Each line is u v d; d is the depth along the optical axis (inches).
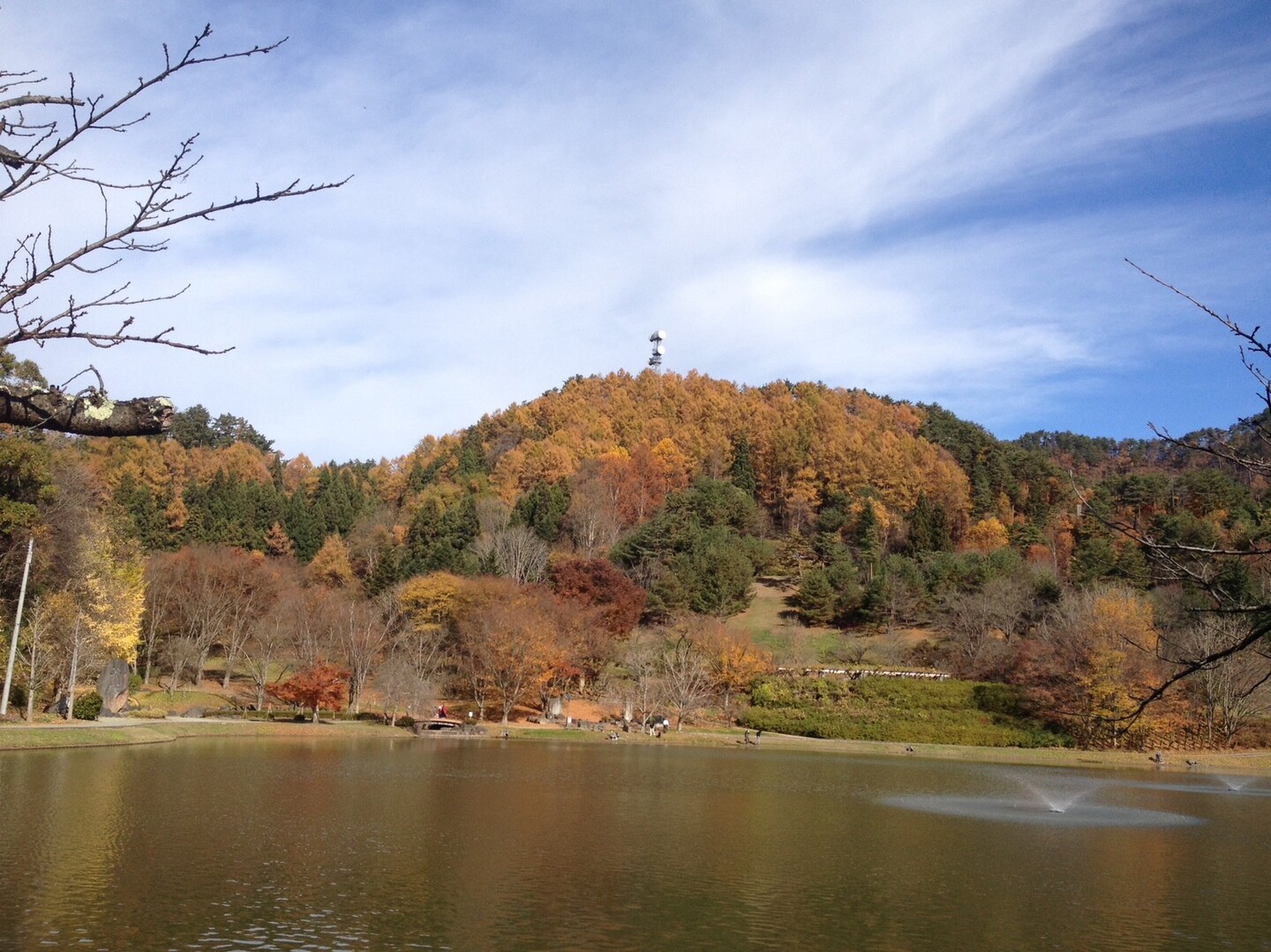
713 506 5280.5
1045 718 3041.3
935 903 859.4
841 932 756.6
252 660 3149.6
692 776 1827.0
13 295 230.4
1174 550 357.7
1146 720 2726.4
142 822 1064.2
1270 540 366.6
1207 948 741.3
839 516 5388.8
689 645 3400.6
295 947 663.1
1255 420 304.3
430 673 3080.7
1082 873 1011.3
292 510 4808.1
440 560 3961.6
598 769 1873.8
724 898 845.2
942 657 3846.0
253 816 1137.4
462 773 1695.4
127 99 240.2
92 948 641.0
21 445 1749.5
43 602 2053.4
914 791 1734.7
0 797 1190.9
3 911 713.0
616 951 685.3
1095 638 2839.6
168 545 4188.0
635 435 6889.8
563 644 3132.4
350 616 3014.3
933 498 5753.0
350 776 1572.3
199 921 708.0
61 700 2140.7
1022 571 4050.2
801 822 1290.6
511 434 7224.4
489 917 756.6
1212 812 1555.1
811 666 3659.0
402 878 866.8
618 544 4923.7
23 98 232.4
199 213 250.7
